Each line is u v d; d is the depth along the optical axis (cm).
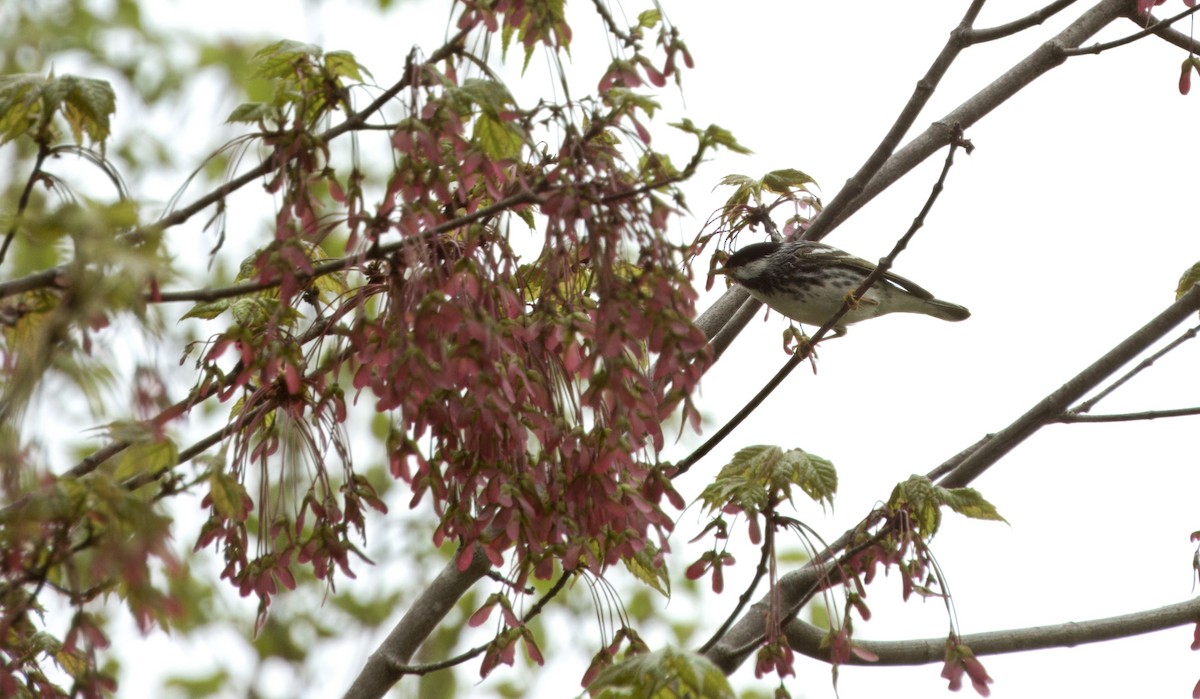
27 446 602
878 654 1070
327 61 727
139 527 605
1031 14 1154
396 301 738
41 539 620
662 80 719
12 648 714
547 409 749
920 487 853
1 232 663
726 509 825
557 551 756
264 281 703
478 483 741
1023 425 1152
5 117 689
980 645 1084
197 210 715
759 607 1073
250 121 693
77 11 1479
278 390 781
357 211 725
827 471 842
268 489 781
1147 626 1096
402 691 1736
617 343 690
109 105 700
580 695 700
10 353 668
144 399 633
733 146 668
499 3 760
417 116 716
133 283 598
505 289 768
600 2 713
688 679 686
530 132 713
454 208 814
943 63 1167
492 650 802
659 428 740
